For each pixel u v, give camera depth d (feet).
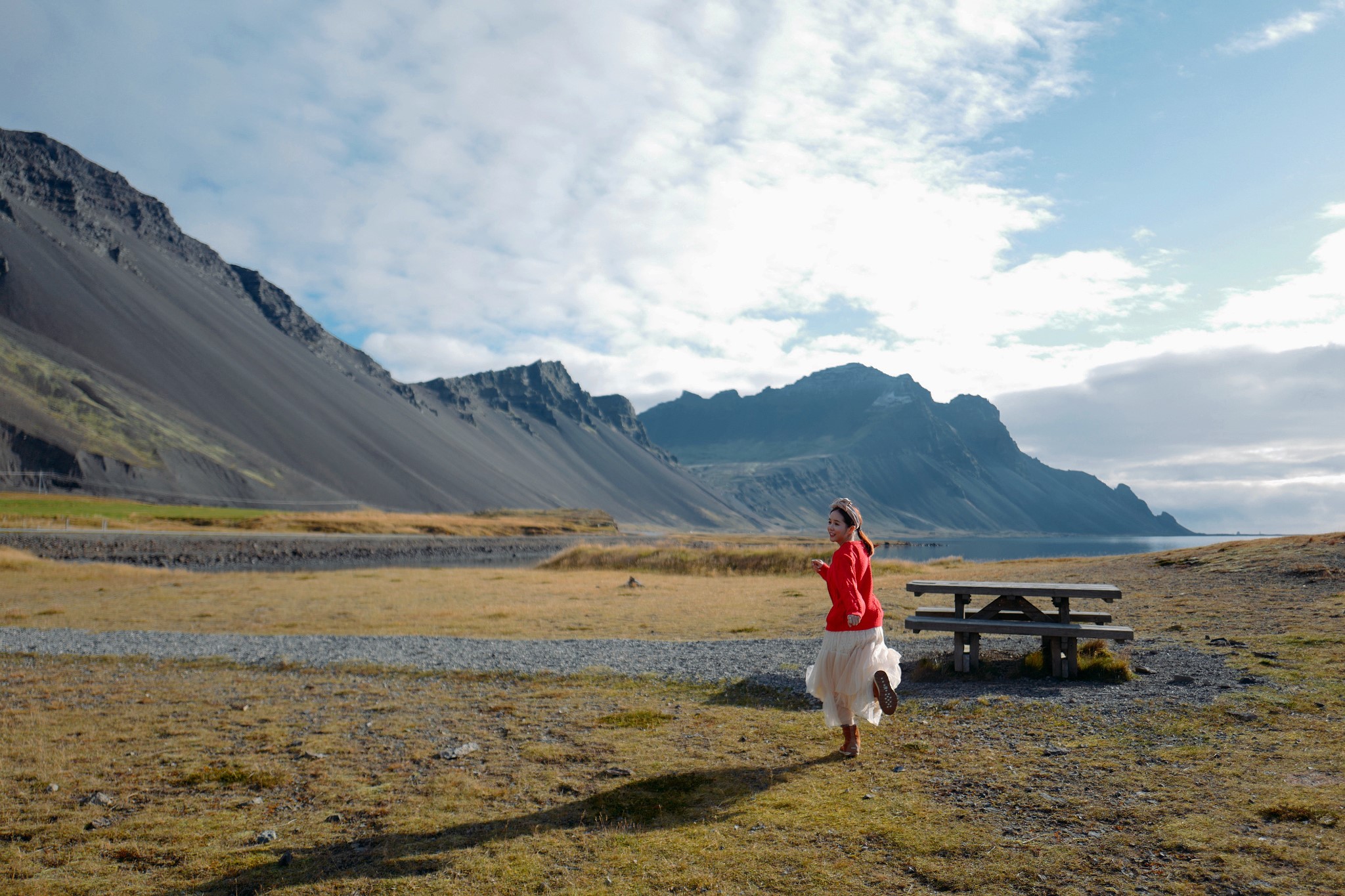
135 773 22.48
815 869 14.43
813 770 20.53
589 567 122.42
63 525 273.33
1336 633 32.35
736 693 30.58
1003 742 21.97
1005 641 37.88
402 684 34.53
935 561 107.14
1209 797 16.69
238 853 16.70
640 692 31.58
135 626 55.83
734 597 71.87
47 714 29.48
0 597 76.13
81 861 16.48
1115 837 15.08
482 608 64.18
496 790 20.12
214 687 34.24
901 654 36.58
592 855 15.72
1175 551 79.46
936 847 15.11
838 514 21.52
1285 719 21.56
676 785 19.81
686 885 14.08
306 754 24.03
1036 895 13.00
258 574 111.45
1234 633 34.96
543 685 33.53
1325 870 13.07
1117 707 24.36
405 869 15.44
